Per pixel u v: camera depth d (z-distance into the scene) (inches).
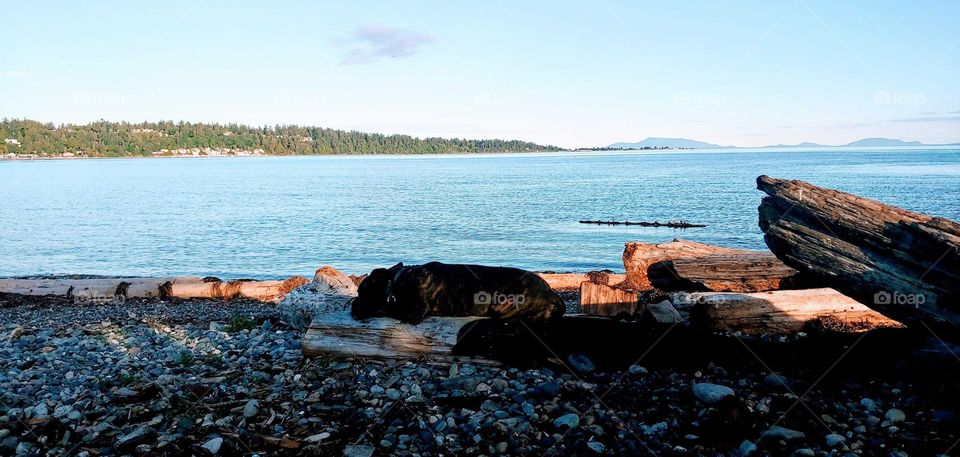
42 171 4975.4
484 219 1553.9
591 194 2316.7
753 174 3668.8
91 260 1072.2
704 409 297.6
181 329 497.0
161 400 311.0
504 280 394.0
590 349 367.9
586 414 292.2
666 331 382.3
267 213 1761.8
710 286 591.2
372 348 367.2
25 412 298.2
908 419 284.4
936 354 322.0
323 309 472.7
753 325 448.1
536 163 7199.8
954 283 322.3
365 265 989.2
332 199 2222.0
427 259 1027.9
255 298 671.8
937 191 2052.2
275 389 329.1
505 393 322.0
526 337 367.9
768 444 262.7
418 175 4151.1
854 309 456.4
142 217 1695.4
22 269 1002.1
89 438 270.5
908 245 335.0
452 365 357.1
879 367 340.2
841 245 357.7
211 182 3427.7
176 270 975.6
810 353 356.8
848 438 267.1
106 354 418.6
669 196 2178.9
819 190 369.1
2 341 461.7
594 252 1076.5
